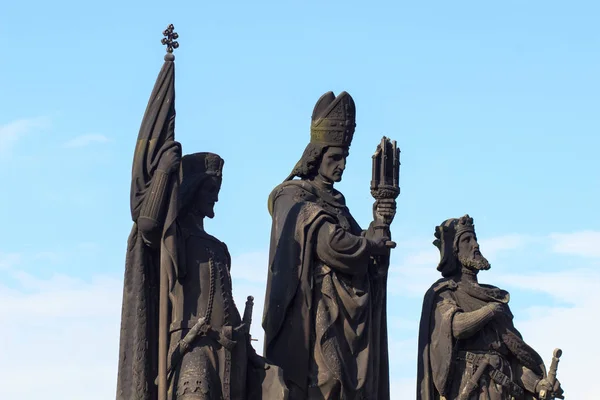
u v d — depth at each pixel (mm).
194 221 29062
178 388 27781
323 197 31266
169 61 28891
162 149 28406
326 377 30031
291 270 30453
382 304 31203
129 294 28250
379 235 31000
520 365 32406
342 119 31438
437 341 31922
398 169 31406
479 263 32469
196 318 28219
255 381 28734
